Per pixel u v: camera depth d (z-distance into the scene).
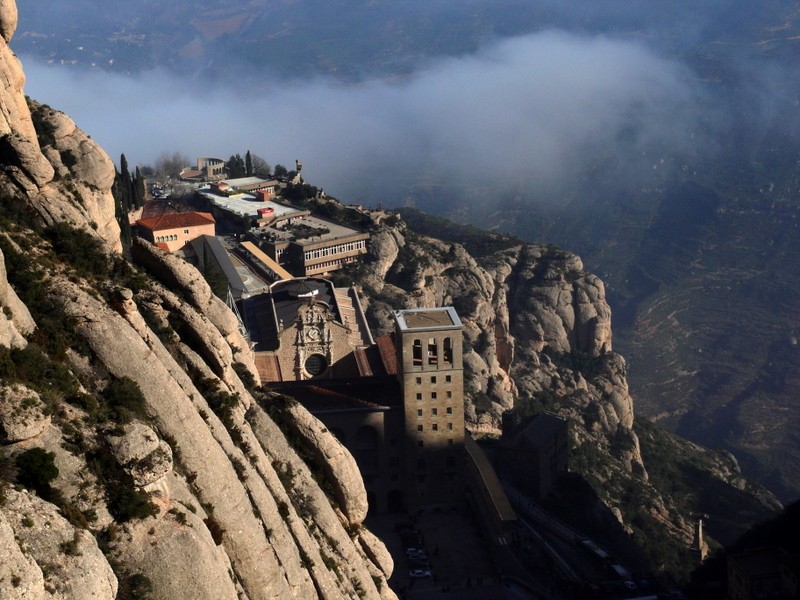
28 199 93.00
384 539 180.62
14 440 67.00
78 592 60.56
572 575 176.50
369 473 189.38
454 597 161.12
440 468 190.75
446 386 188.00
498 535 172.62
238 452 88.62
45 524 61.91
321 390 189.88
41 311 80.12
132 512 71.00
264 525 86.94
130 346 80.88
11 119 96.00
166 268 101.94
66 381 74.31
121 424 73.88
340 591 94.00
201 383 93.44
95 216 102.00
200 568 72.00
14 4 99.88
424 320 190.38
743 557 166.00
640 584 177.38
